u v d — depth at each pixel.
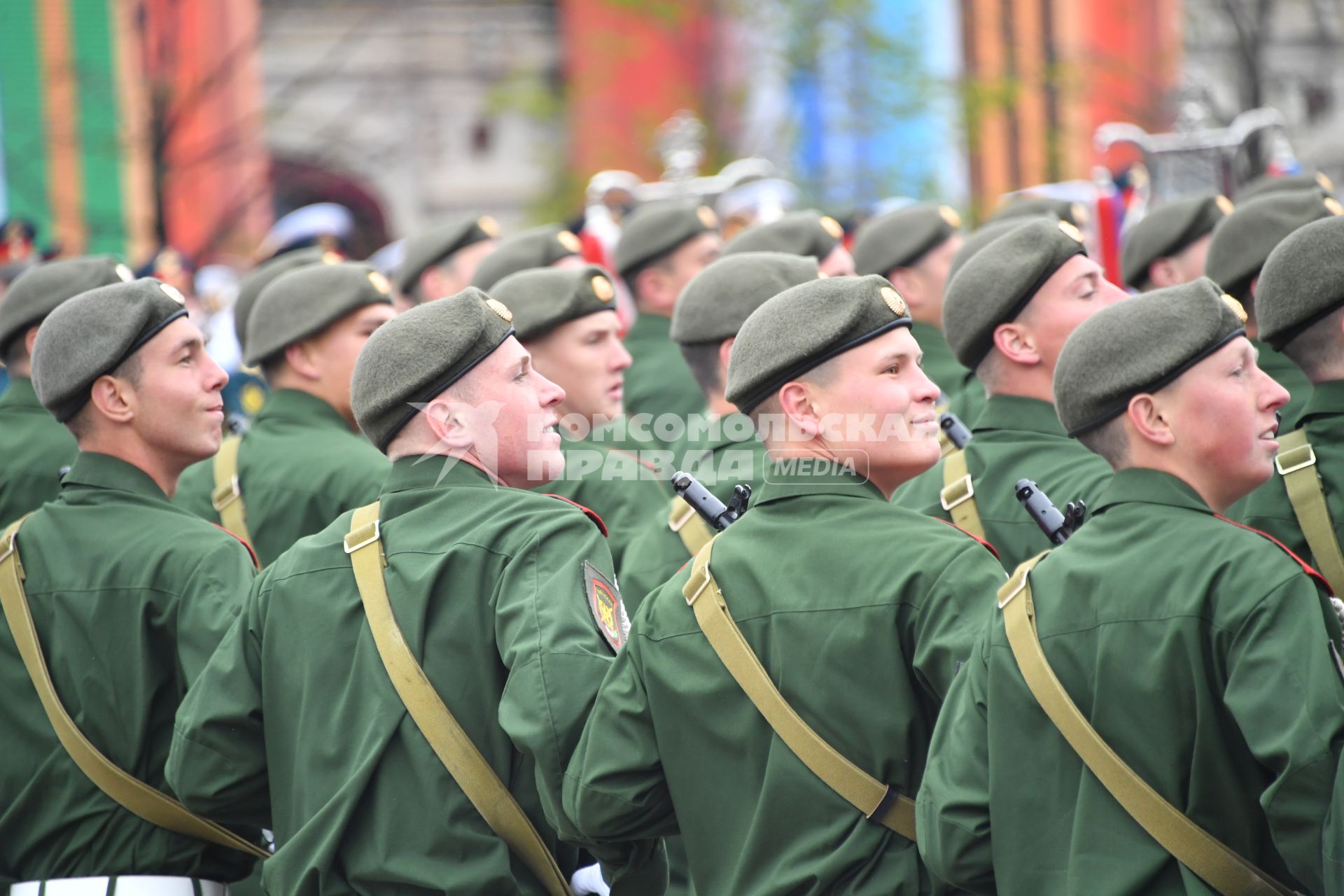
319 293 20.19
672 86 84.00
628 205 42.50
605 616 13.39
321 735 13.57
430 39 100.81
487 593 13.49
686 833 13.04
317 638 13.77
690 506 16.72
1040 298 17.02
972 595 12.52
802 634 12.70
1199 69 65.94
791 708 12.62
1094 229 36.78
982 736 12.16
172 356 15.76
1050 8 68.31
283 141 99.44
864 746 12.52
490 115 97.06
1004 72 67.06
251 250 77.62
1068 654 11.91
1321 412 15.59
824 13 67.19
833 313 13.12
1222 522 11.92
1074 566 12.13
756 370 13.27
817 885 12.47
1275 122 42.56
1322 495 15.52
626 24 86.00
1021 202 28.09
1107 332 12.40
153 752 15.20
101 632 15.16
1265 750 11.02
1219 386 12.14
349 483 19.52
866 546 12.84
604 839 13.13
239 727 14.01
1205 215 23.12
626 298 37.28
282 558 14.31
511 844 13.48
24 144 69.62
